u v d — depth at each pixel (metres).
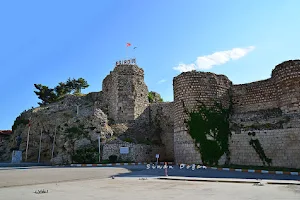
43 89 66.25
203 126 27.58
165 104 42.09
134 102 42.19
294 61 24.27
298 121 22.67
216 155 26.58
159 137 41.34
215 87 29.48
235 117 28.91
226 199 9.23
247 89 29.78
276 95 27.14
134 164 31.48
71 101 49.66
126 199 9.48
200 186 13.29
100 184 14.63
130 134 39.19
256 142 25.14
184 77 29.64
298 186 12.95
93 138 36.03
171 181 15.80
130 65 44.00
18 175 19.92
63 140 37.78
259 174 19.39
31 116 48.41
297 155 22.14
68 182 15.96
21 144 46.50
